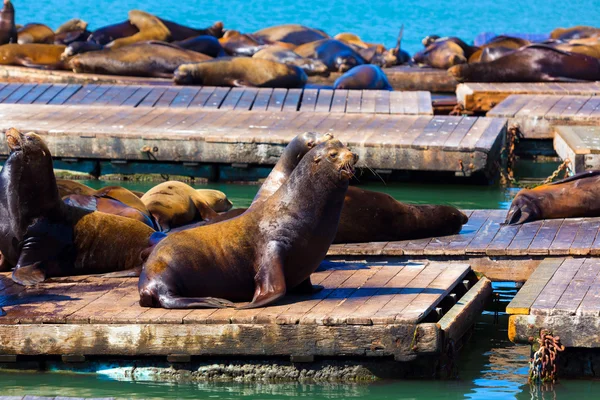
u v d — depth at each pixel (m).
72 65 93.50
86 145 60.56
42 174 35.91
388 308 31.19
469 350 34.31
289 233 31.88
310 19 195.62
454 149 57.12
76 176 61.69
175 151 60.03
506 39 110.38
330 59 104.19
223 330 30.48
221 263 32.03
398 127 62.34
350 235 40.50
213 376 31.05
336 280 35.03
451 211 41.75
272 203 32.44
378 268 36.94
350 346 30.28
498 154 61.28
